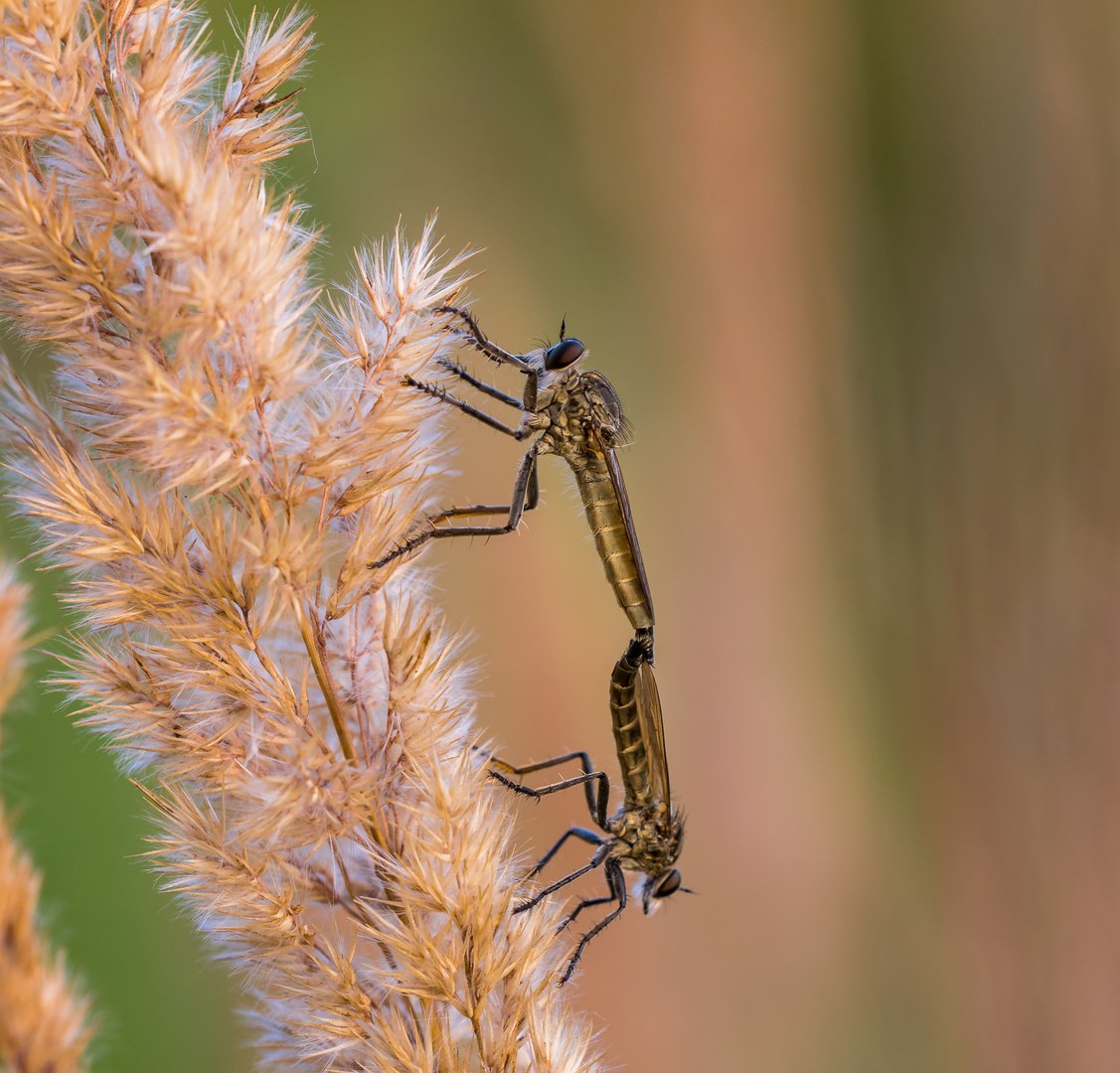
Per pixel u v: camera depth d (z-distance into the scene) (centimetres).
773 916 37
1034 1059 37
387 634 30
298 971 30
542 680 37
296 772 30
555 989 31
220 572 30
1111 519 37
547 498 37
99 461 30
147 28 30
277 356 30
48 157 30
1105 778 37
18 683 23
